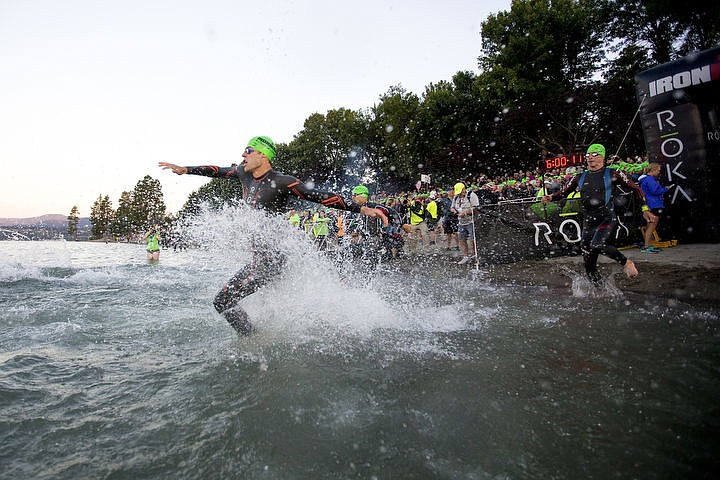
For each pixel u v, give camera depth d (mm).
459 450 1478
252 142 2957
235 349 2617
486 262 7410
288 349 2596
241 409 1782
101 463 1409
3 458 1431
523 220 7078
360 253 5934
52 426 1647
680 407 1744
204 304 4199
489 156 24531
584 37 21391
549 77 22250
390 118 30984
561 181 11188
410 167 29328
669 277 4609
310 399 1865
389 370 2213
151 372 2225
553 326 3059
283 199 2959
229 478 1335
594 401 1821
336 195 2941
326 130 38906
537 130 22781
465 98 24891
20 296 4695
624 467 1369
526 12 22359
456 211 8539
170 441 1546
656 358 2303
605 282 4676
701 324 2939
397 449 1484
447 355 2453
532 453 1454
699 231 7105
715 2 10328
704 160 6992
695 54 7000
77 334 2994
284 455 1454
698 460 1392
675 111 7199
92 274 7000
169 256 16312
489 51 24547
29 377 2145
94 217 82750
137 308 3979
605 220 4230
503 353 2475
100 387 2027
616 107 19828
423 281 5730
